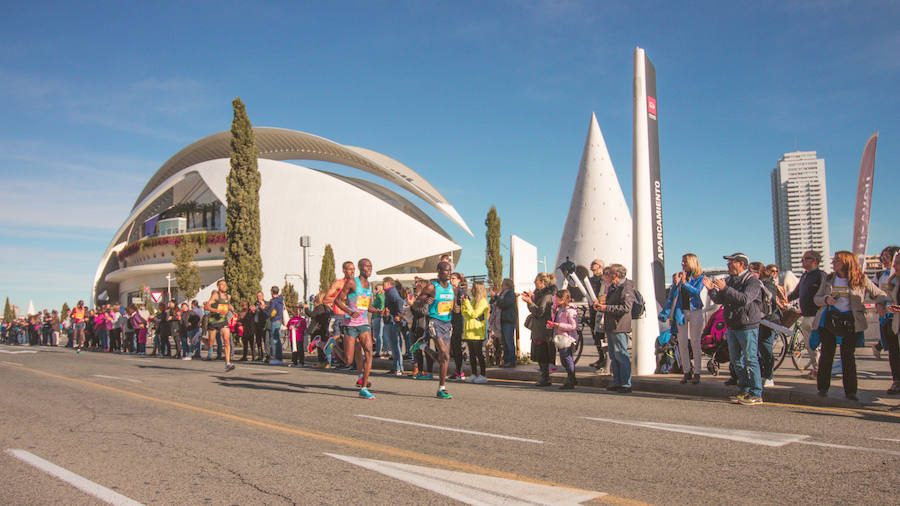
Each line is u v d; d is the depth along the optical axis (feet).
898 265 26.37
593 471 16.20
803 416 24.40
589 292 42.01
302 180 204.95
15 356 72.54
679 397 30.91
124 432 22.08
